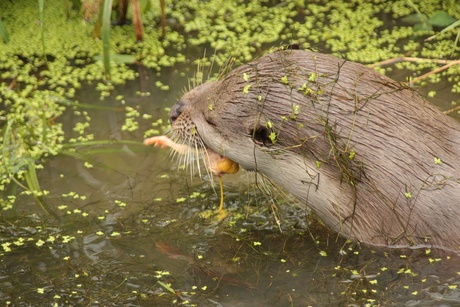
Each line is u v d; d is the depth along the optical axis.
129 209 8.55
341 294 6.65
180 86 11.16
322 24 12.93
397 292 6.59
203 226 8.14
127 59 11.48
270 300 6.64
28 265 7.43
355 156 6.79
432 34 12.44
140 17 11.95
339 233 7.53
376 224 7.05
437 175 6.74
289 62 6.90
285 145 6.93
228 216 8.34
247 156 7.24
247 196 8.77
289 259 7.35
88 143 9.73
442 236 6.84
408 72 11.34
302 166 7.02
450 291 6.51
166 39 12.47
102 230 8.10
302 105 6.72
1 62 11.77
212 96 7.29
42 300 6.81
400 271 6.88
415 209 6.82
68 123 10.33
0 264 7.46
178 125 7.56
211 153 7.88
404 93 6.98
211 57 11.91
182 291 6.87
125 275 7.19
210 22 13.08
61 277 7.20
